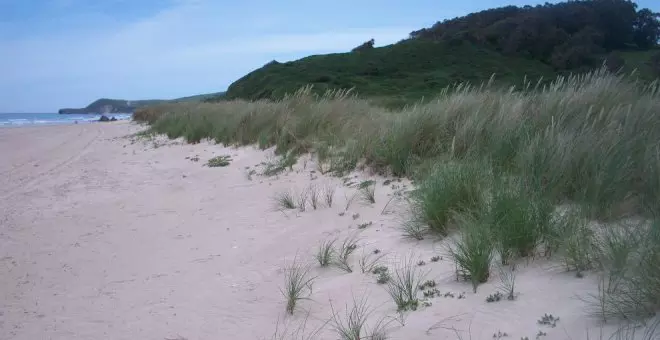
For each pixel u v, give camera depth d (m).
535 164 5.11
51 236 6.53
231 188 8.41
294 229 5.83
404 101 16.48
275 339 3.43
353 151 8.27
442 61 41.19
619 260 3.21
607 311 2.85
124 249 5.82
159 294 4.43
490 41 43.56
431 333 3.09
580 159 4.95
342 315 3.60
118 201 8.43
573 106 6.61
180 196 8.38
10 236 6.61
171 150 13.91
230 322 3.79
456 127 7.21
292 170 8.77
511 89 8.09
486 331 2.98
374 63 43.19
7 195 9.48
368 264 4.42
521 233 3.84
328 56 48.44
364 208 6.06
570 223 3.90
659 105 6.19
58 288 4.74
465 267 3.68
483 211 4.38
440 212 4.69
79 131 27.53
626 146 4.95
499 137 6.37
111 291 4.59
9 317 4.14
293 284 4.02
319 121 10.54
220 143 13.39
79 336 3.75
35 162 14.43
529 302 3.19
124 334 3.73
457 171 5.21
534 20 38.72
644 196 4.28
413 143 7.37
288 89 37.19
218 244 5.68
